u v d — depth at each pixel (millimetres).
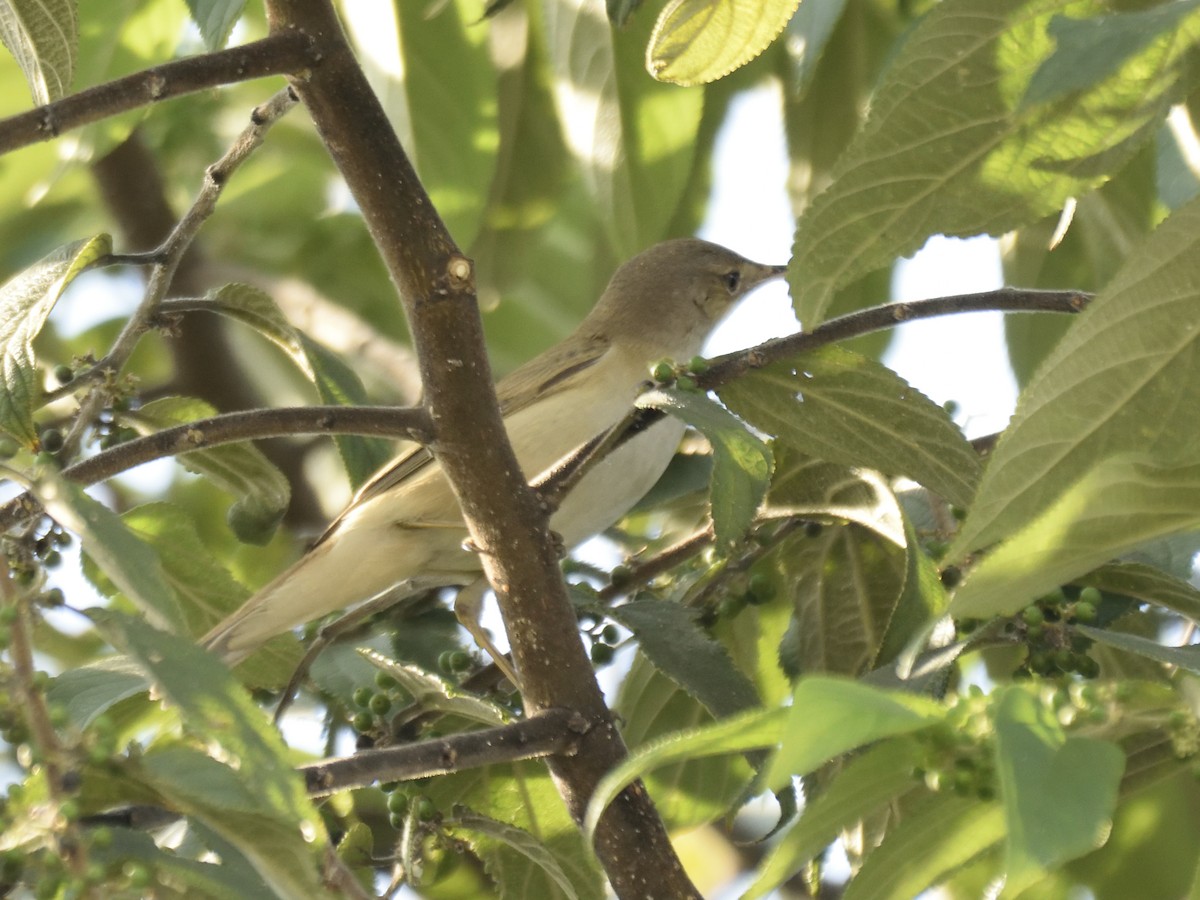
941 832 4355
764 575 7805
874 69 9742
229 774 4188
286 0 5484
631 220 9031
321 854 4395
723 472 5500
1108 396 4336
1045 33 4613
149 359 12664
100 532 4285
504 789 6938
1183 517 4086
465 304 5613
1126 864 8086
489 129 9219
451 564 8320
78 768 4215
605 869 5734
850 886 4434
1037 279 9594
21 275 6312
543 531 5824
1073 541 4137
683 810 7902
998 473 4375
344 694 7547
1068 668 5945
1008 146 5039
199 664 4164
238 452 7500
